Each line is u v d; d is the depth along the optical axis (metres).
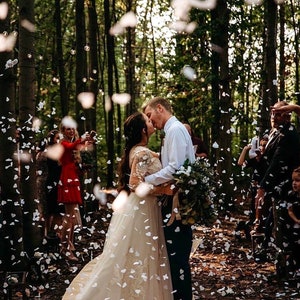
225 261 7.42
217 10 13.48
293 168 6.37
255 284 6.18
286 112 6.13
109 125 15.29
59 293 5.86
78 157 7.85
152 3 21.42
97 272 4.99
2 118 6.46
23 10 6.86
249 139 19.62
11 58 6.48
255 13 15.45
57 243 7.58
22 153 6.70
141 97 24.08
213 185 4.78
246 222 8.88
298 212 6.23
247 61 14.29
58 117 19.03
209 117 14.36
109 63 14.88
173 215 4.78
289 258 6.26
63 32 18.80
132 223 4.95
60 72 13.59
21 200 6.61
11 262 6.54
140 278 4.89
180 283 4.85
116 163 19.83
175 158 4.75
